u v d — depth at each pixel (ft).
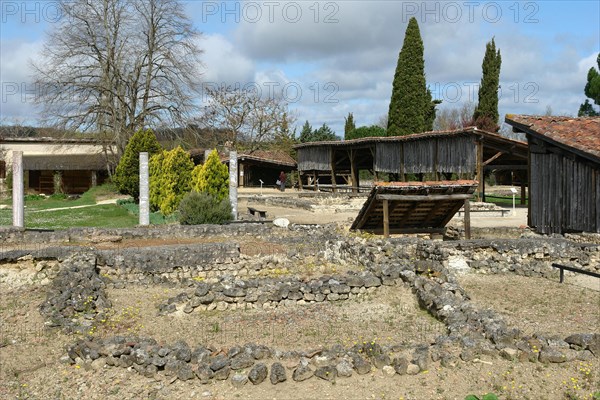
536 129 59.88
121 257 44.65
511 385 22.81
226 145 197.88
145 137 125.49
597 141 55.26
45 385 24.48
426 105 172.55
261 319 33.42
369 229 61.11
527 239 49.39
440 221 61.52
